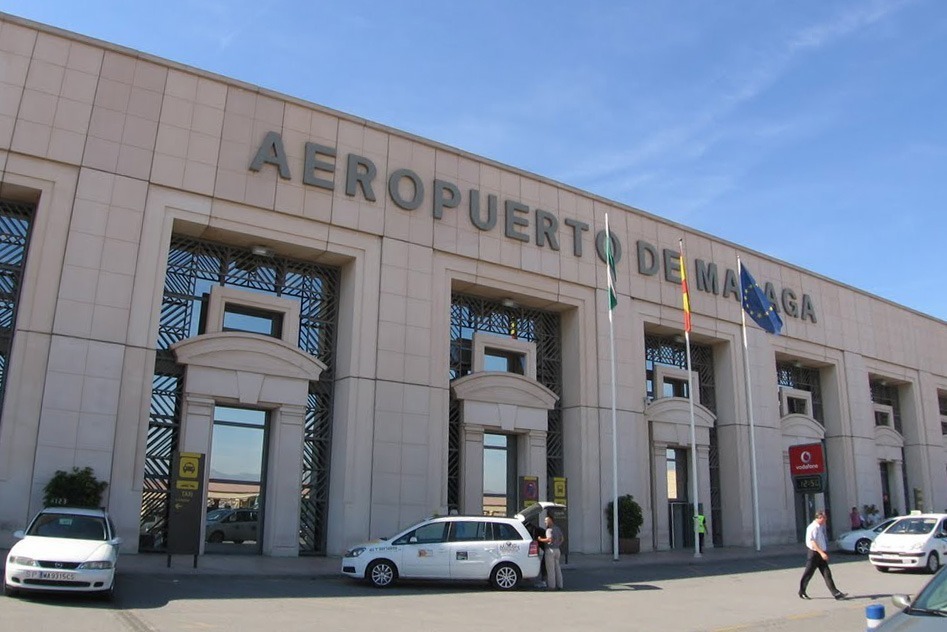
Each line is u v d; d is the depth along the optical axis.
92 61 20.33
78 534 13.41
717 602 15.55
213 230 21.36
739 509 31.20
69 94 19.89
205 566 17.94
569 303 27.70
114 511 18.62
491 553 16.75
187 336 21.06
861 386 38.66
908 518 22.47
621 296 29.22
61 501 17.53
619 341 28.77
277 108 22.69
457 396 24.73
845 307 39.12
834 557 27.16
